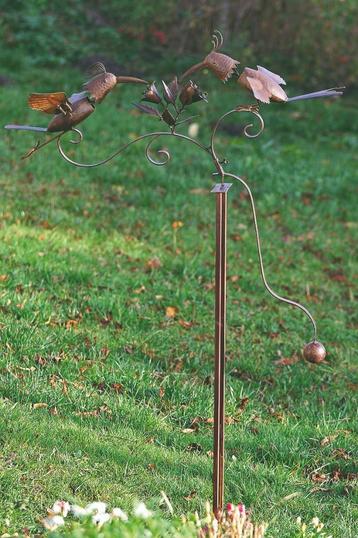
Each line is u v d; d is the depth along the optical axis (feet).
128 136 45.03
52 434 18.84
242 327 27.55
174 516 16.02
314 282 33.06
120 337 24.80
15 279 26.50
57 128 15.16
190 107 52.01
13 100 46.70
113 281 28.43
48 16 61.62
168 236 34.30
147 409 21.12
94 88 15.07
